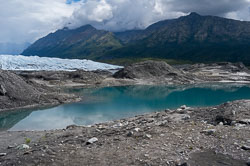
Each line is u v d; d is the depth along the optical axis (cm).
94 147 1262
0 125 2805
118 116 3253
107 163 1016
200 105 4144
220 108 1973
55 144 1457
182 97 5150
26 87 4297
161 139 1311
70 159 1083
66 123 2897
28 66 11850
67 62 14300
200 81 8512
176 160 991
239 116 1670
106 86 7262
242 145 1127
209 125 1576
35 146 1502
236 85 7588
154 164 968
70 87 6831
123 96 5234
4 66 11162
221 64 12612
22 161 1088
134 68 8938
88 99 4753
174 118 1969
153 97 5138
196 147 1146
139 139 1342
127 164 991
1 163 1102
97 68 14150
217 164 946
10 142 1792
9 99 3828
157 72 8962
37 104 4006
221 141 1204
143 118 2347
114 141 1345
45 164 1038
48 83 7250
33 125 2809
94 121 2989
